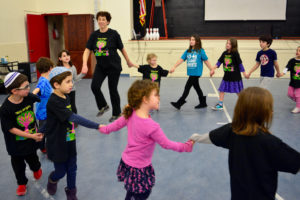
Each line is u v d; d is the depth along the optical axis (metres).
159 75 5.06
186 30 10.30
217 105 5.53
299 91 5.20
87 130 4.44
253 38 9.03
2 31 8.24
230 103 6.04
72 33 9.06
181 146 1.91
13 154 2.54
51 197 2.62
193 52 5.26
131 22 9.32
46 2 9.84
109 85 4.67
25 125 2.56
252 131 1.48
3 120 2.42
